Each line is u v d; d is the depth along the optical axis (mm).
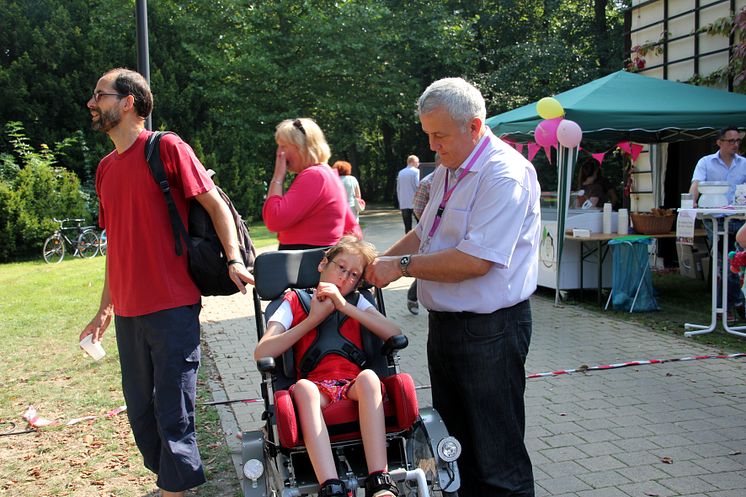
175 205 3236
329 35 25406
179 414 3248
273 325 3346
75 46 21250
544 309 8398
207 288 3363
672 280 10172
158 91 22141
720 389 5160
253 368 6102
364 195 37719
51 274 12844
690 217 6496
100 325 3680
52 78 20531
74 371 6102
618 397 5043
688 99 8375
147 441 3436
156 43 22906
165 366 3223
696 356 6074
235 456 4102
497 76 24938
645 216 8500
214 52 24234
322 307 3324
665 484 3645
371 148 38062
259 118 24578
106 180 3287
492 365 2920
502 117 9992
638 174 11859
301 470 3039
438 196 3062
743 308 7609
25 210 16203
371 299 3646
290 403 2832
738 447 4094
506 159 2801
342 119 27672
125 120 3246
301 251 3631
